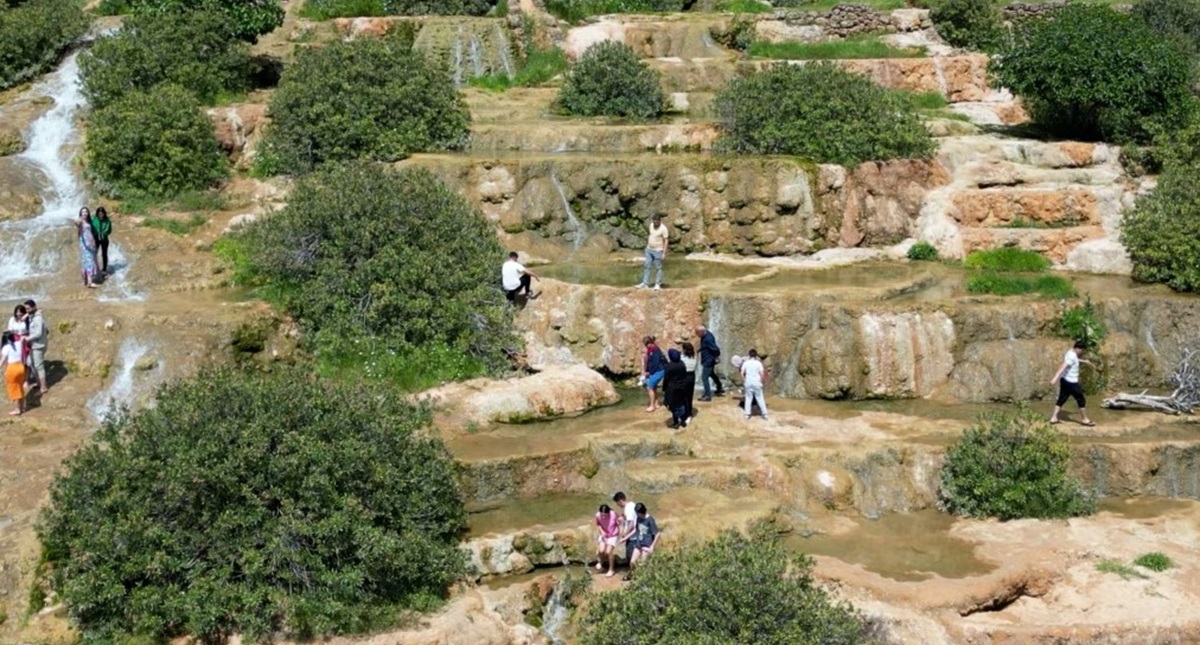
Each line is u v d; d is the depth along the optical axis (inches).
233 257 1061.8
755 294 986.1
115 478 677.9
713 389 973.8
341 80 1203.9
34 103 1278.3
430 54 1451.8
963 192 1194.6
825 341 965.8
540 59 1480.1
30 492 764.0
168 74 1270.9
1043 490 823.7
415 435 778.8
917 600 706.2
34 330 880.3
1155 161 1256.8
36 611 682.2
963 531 805.9
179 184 1160.2
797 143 1198.3
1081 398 914.1
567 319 984.3
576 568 752.3
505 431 882.1
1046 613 716.7
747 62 1440.7
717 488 816.3
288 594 674.2
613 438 859.4
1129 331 1027.9
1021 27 1525.6
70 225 1088.8
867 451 844.6
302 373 765.9
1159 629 688.4
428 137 1211.2
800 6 1715.1
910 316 973.8
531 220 1116.5
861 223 1170.0
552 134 1233.4
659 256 996.6
